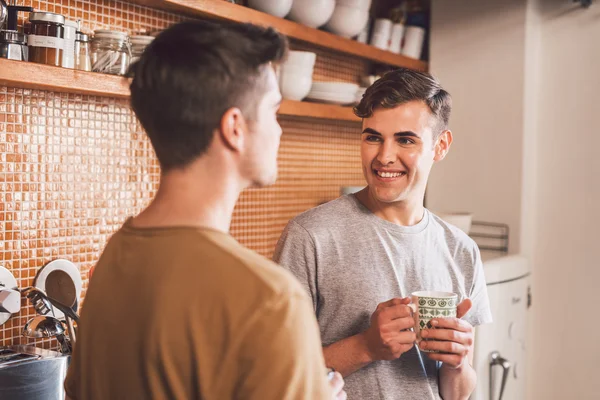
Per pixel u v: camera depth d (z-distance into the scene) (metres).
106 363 0.78
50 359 1.47
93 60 1.66
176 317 0.72
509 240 2.79
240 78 0.77
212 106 0.76
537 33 2.79
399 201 1.35
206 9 1.90
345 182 2.92
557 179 2.77
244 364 0.69
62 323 1.69
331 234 1.33
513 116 2.78
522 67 2.75
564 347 2.76
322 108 2.35
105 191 1.91
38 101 1.71
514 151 2.78
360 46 2.56
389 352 1.19
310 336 0.71
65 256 1.79
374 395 1.27
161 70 0.76
